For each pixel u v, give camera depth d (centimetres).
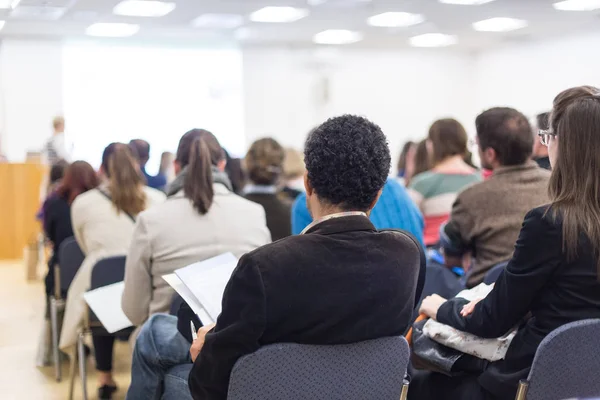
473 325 172
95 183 402
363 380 148
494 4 859
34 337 461
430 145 353
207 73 1182
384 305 144
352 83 1277
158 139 1155
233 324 137
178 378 203
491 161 245
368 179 144
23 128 1066
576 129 159
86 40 1079
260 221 258
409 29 1052
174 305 227
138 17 906
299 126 1247
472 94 1358
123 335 296
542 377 156
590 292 159
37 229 777
